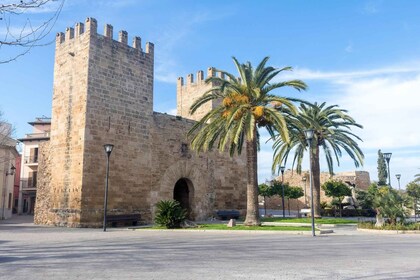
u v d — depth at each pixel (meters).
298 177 63.12
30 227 25.38
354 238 17.34
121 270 8.55
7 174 45.34
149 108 30.53
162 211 24.05
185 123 33.53
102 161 26.53
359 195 49.62
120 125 28.06
